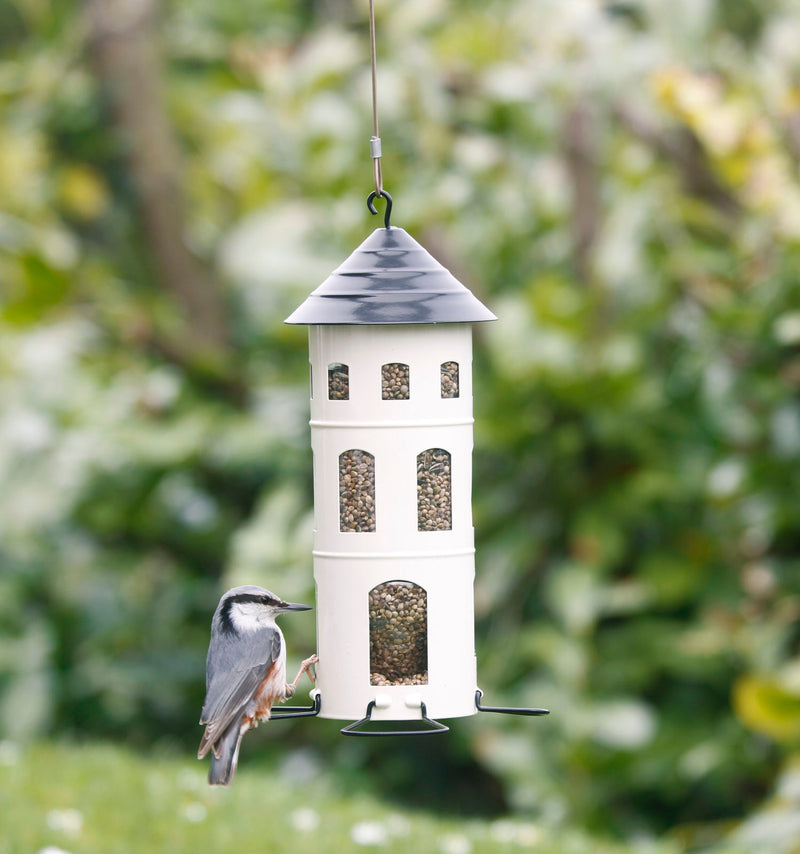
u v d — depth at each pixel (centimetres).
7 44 1980
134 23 1606
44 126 1664
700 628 1309
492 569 1338
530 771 1276
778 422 1275
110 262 1688
